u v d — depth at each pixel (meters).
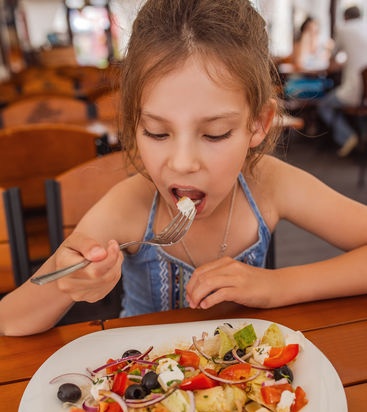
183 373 0.60
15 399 0.62
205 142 0.70
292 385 0.61
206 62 0.67
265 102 0.80
